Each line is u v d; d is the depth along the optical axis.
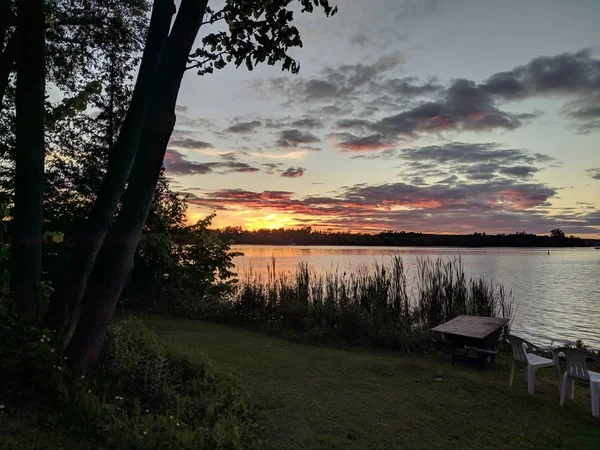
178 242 12.98
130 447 3.36
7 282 4.48
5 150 7.52
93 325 4.21
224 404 4.55
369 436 4.30
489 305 9.98
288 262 32.50
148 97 4.93
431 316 9.78
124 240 4.35
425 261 12.47
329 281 11.30
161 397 4.30
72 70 8.64
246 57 5.90
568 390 5.93
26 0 4.53
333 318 9.51
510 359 8.15
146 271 11.90
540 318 14.81
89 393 3.66
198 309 11.26
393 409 5.08
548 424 4.86
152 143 4.44
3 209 4.80
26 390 3.58
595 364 7.64
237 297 11.55
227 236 13.79
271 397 5.09
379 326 9.04
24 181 4.40
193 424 4.02
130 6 8.15
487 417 5.00
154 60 4.99
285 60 5.92
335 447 4.01
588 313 15.73
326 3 5.50
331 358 7.43
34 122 4.49
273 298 11.09
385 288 10.34
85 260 4.63
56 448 2.95
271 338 9.08
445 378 6.53
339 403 5.16
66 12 7.45
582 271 36.47
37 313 4.33
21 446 2.85
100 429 3.37
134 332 5.54
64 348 4.35
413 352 8.33
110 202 4.81
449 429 4.60
